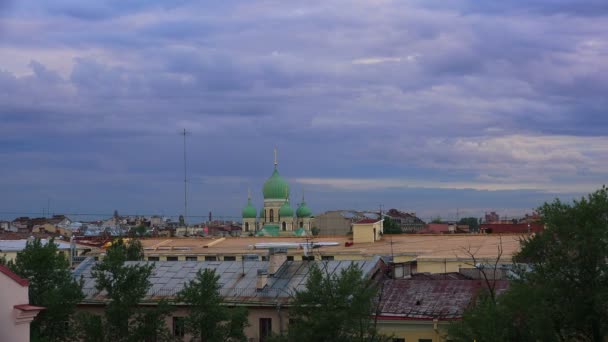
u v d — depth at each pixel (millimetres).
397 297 77938
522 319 59438
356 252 125812
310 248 133625
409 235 141125
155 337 73188
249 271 88812
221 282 86438
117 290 73188
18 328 38688
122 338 72812
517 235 126688
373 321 73375
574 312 66688
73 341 73312
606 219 69562
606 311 66500
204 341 71062
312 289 65250
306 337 63344
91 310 84062
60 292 71438
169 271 91188
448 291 78062
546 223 70812
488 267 89938
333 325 62969
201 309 71250
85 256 130875
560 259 68312
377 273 87438
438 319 72375
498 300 62000
